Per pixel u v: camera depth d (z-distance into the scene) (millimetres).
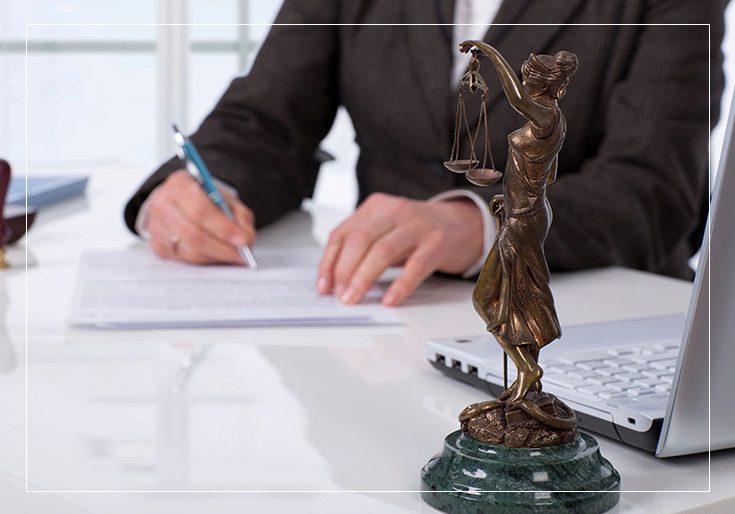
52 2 2850
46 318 925
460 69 1388
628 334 784
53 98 2889
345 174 3268
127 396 708
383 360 808
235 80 1483
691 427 565
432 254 1013
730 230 517
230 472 573
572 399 632
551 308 536
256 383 744
